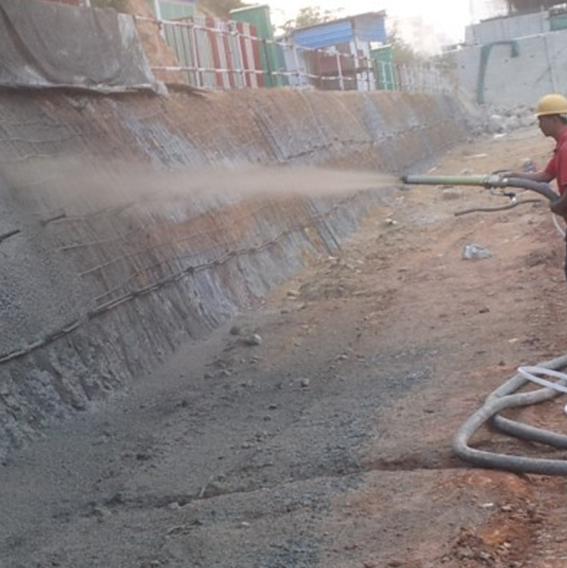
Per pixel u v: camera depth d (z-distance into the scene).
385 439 7.50
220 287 14.04
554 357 8.98
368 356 10.64
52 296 9.93
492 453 6.68
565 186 7.86
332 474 7.05
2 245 9.59
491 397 7.68
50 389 9.27
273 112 21.47
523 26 60.91
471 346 10.09
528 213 19.69
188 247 13.62
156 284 12.09
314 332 12.27
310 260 18.17
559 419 7.41
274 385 10.02
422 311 12.35
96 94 13.50
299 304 14.35
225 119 18.34
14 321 9.22
